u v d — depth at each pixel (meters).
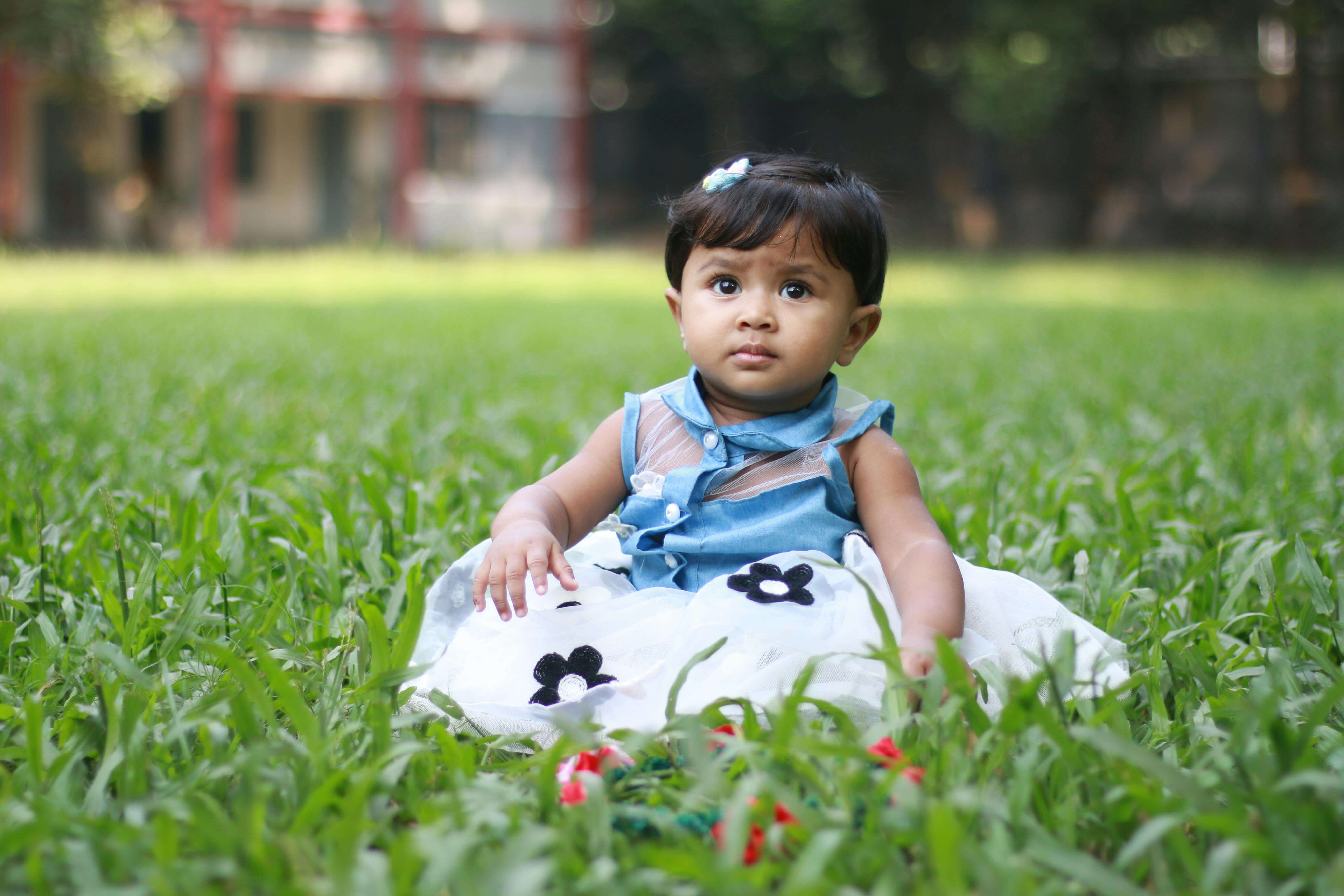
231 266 17.53
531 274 17.72
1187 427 4.85
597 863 1.30
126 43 17.77
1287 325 10.06
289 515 2.89
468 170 22.39
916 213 26.12
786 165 2.04
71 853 1.35
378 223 22.33
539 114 22.69
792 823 1.45
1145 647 2.16
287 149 22.81
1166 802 1.44
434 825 1.35
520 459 3.89
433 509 3.12
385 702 1.73
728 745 1.55
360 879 1.25
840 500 2.06
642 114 28.69
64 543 2.84
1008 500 3.33
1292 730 1.71
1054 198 24.95
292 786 1.52
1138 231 24.14
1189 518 3.11
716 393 2.11
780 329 1.96
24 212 20.94
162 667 1.95
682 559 2.06
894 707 1.62
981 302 13.04
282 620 2.30
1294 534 2.80
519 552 1.92
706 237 1.99
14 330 8.31
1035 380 6.57
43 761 1.61
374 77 21.64
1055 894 1.27
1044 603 2.00
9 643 2.13
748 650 1.81
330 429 4.55
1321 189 22.80
